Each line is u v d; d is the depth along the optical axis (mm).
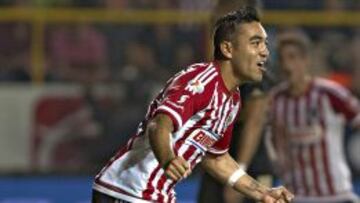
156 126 11414
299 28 27672
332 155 19500
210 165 12969
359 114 19375
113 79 27109
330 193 19531
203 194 16547
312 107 19375
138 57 27375
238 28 12039
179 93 11578
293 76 19281
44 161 26688
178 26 27562
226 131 12445
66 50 27547
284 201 12859
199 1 27828
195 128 11953
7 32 27641
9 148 26781
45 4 27953
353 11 27812
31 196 25094
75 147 26719
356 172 25172
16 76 27281
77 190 25234
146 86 26969
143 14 27672
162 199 12109
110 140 26672
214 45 12211
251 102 16078
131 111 26719
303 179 19531
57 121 26859
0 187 25031
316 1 27844
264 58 12148
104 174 12281
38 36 27594
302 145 19469
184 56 27375
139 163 12094
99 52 27484
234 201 16359
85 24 27688
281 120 19484
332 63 27469
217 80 11891
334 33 27719
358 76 27406
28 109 26953
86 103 26875
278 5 27750
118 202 12141
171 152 11320
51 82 27219
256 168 16844
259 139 16641
